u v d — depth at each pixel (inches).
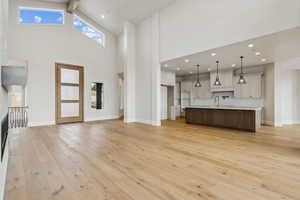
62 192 65.9
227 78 291.6
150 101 253.1
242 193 65.1
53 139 156.9
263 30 133.5
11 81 67.6
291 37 137.8
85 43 289.1
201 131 197.0
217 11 164.1
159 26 234.5
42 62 242.4
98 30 310.5
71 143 142.3
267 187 69.6
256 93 258.2
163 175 81.4
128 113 274.2
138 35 276.1
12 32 220.2
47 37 247.4
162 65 259.0
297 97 276.2
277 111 241.6
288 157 106.5
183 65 259.0
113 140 152.9
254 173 83.3
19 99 254.8
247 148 126.9
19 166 92.2
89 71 293.9
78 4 269.6
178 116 380.5
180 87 383.6
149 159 103.7
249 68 270.8
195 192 66.0
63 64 262.1
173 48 212.5
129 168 90.0
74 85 274.8
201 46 178.9
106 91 318.0
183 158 105.4
